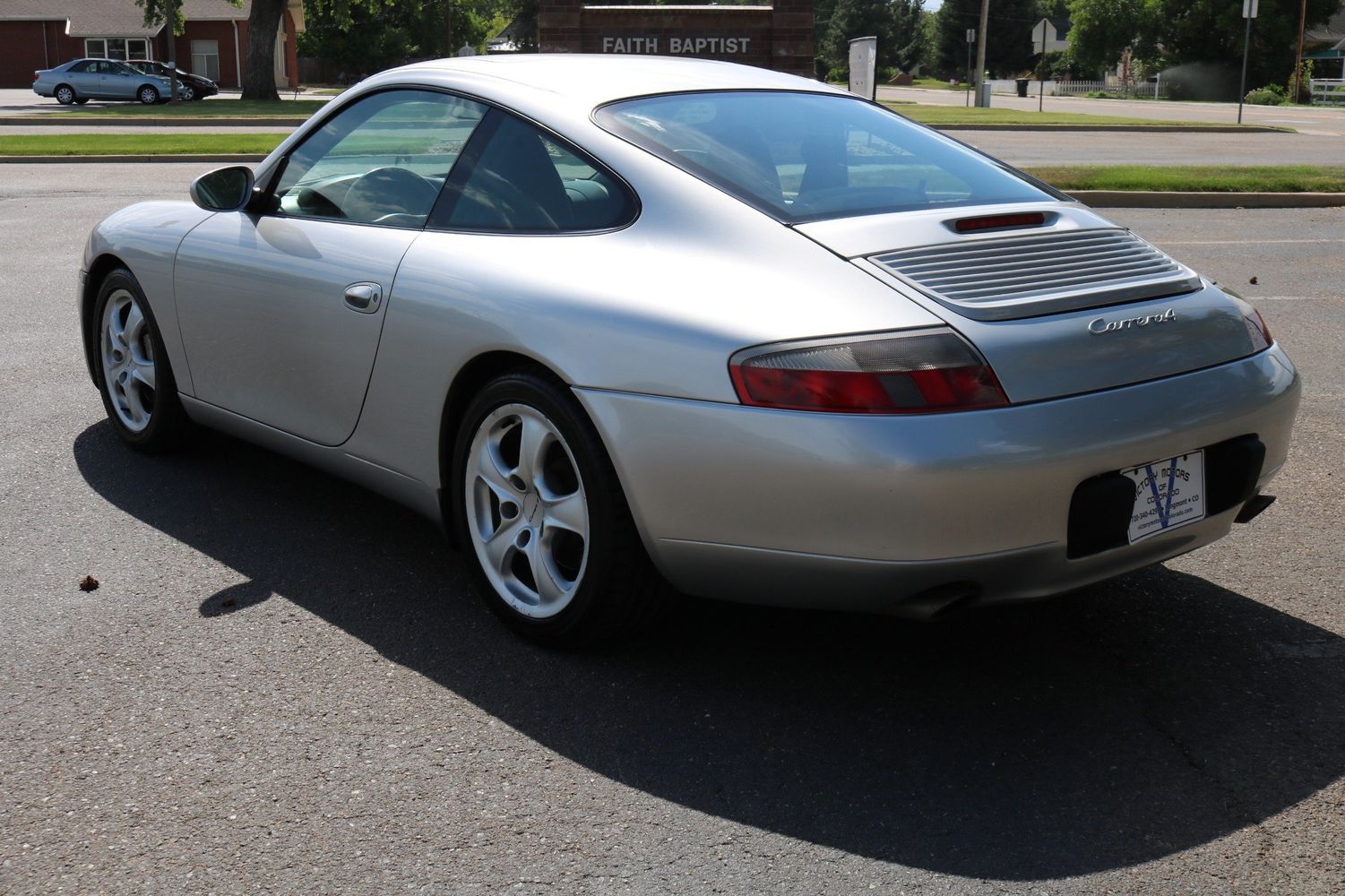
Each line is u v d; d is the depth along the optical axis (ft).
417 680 9.88
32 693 9.57
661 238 9.70
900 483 8.18
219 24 184.24
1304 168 49.65
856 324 8.56
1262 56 216.54
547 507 10.11
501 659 10.26
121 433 15.47
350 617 11.02
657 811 8.14
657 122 10.67
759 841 7.82
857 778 8.56
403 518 13.53
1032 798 8.33
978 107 133.28
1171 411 9.03
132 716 9.25
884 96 187.83
